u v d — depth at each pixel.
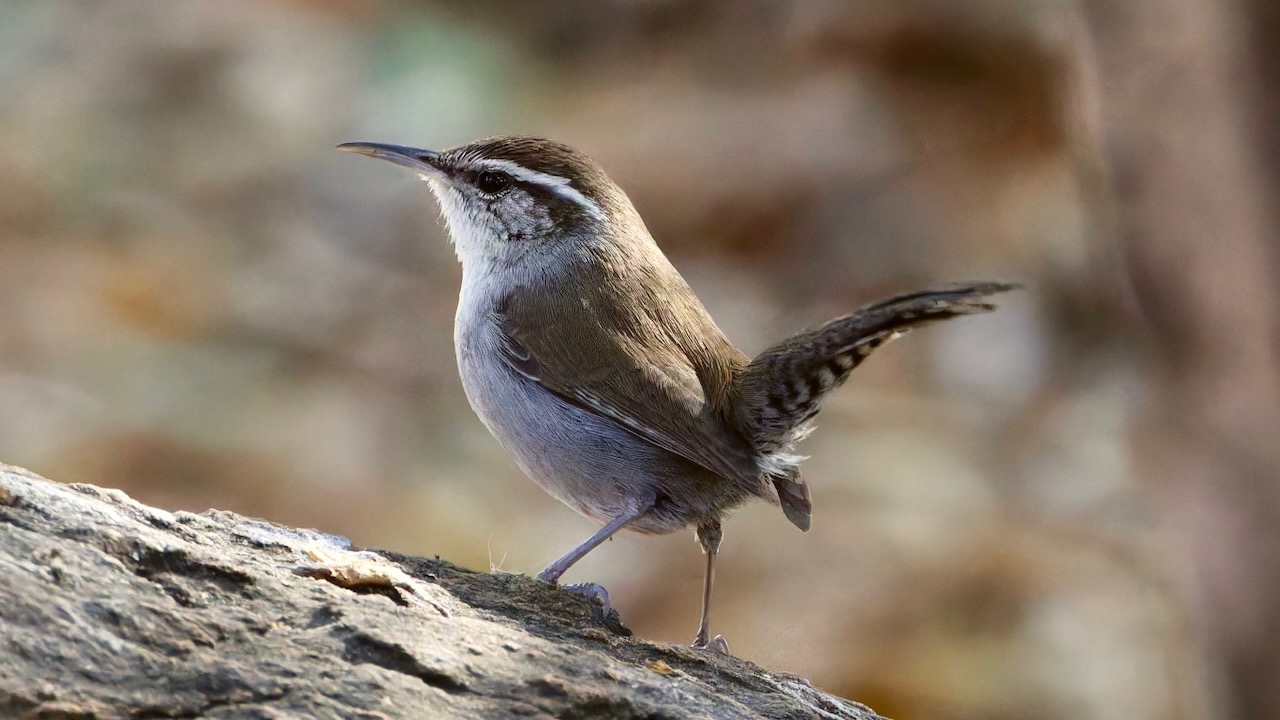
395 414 15.12
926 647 12.19
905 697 11.70
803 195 18.64
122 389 14.61
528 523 13.70
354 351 16.06
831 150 19.03
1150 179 8.84
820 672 11.92
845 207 18.42
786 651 12.07
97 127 19.39
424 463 14.38
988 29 19.97
